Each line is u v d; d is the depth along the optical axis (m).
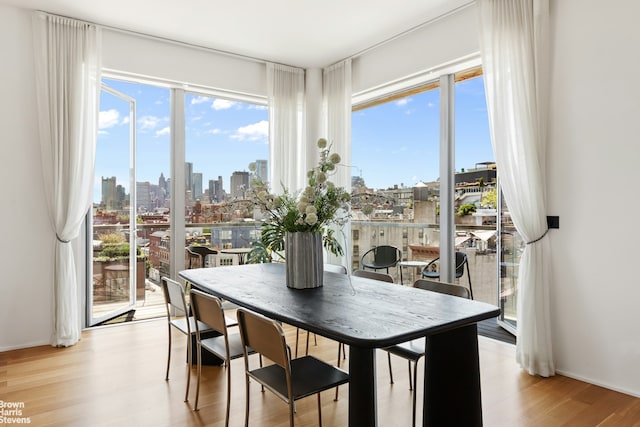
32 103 3.74
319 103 5.44
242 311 2.00
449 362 2.10
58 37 3.78
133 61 4.29
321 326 1.83
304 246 2.63
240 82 4.99
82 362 3.31
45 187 3.74
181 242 4.74
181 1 3.62
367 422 1.80
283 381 1.98
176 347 3.67
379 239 5.05
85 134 3.87
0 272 3.62
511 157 3.20
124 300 4.65
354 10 3.79
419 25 4.11
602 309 2.85
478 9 3.45
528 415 2.46
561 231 3.05
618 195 2.77
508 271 4.04
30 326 3.73
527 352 3.06
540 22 3.05
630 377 2.72
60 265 3.70
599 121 2.85
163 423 2.38
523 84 3.11
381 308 2.14
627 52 2.71
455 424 2.09
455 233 4.30
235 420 2.42
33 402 2.63
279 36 4.38
